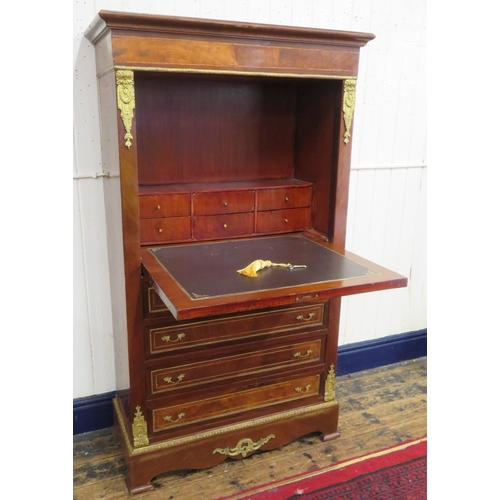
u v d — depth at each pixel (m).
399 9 2.36
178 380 1.86
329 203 2.01
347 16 2.26
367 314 2.78
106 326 2.17
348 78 1.83
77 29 1.83
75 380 2.19
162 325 1.78
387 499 1.86
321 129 2.01
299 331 2.01
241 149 2.12
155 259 1.74
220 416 1.97
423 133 2.62
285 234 2.11
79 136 1.93
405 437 2.23
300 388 2.09
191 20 1.51
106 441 2.18
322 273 1.64
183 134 2.00
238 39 1.62
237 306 1.40
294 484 1.93
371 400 2.52
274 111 2.14
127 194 1.62
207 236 1.96
